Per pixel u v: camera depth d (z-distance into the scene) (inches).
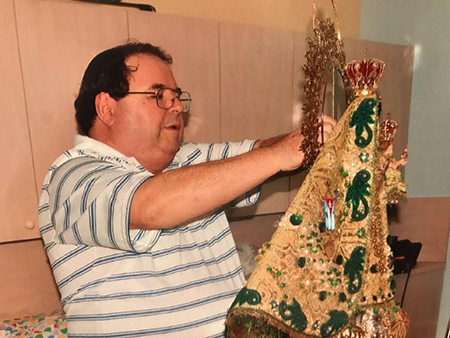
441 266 73.8
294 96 58.6
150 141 37.4
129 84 36.1
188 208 25.5
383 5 74.5
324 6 72.0
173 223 26.2
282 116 58.2
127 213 26.3
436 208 73.2
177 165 43.7
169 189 25.6
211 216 42.2
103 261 34.1
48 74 42.9
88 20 43.9
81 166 32.3
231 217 65.5
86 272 34.0
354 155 28.2
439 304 75.5
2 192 42.9
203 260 38.8
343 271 27.7
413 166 75.2
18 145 42.8
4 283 54.4
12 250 54.3
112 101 36.6
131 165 35.3
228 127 54.7
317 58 28.5
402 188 31.0
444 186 71.9
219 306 37.5
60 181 32.2
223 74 52.9
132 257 34.7
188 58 50.2
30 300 56.3
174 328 35.1
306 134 27.7
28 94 42.3
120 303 33.8
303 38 57.9
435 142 71.7
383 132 30.3
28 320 54.0
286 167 27.6
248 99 55.3
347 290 27.7
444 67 68.6
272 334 30.6
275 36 55.6
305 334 25.7
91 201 28.2
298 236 26.0
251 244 69.7
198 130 52.6
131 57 37.0
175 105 38.7
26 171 43.6
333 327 26.7
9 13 40.3
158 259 35.6
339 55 30.0
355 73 28.3
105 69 36.4
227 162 27.0
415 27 71.0
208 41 51.1
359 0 76.9
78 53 43.8
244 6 63.8
